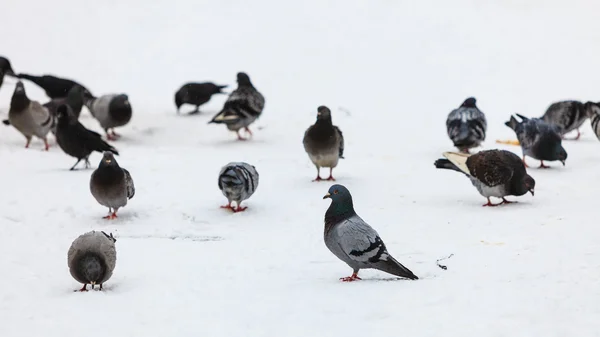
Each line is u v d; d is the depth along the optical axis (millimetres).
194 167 18031
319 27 37781
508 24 37500
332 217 10281
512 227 12648
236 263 11312
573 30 36625
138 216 14055
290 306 9297
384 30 37094
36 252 11922
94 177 13648
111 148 18344
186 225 13492
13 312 9289
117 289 10164
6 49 36281
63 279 10688
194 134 23016
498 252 11312
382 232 12703
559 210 13641
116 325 8836
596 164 17875
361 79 31141
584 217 13016
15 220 13727
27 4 41969
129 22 39781
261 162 18719
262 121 24906
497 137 22344
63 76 32844
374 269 10930
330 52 34656
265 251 11953
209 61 34719
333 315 8945
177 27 38938
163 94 30609
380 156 19484
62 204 14680
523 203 14352
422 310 8992
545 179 16469
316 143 16188
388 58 33719
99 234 10055
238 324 8781
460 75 31156
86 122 24609
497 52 33938
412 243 12008
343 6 40250
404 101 27875
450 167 14617
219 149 20625
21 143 21219
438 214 13789
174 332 8594
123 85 31859
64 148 17969
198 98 26078
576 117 21062
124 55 35906
